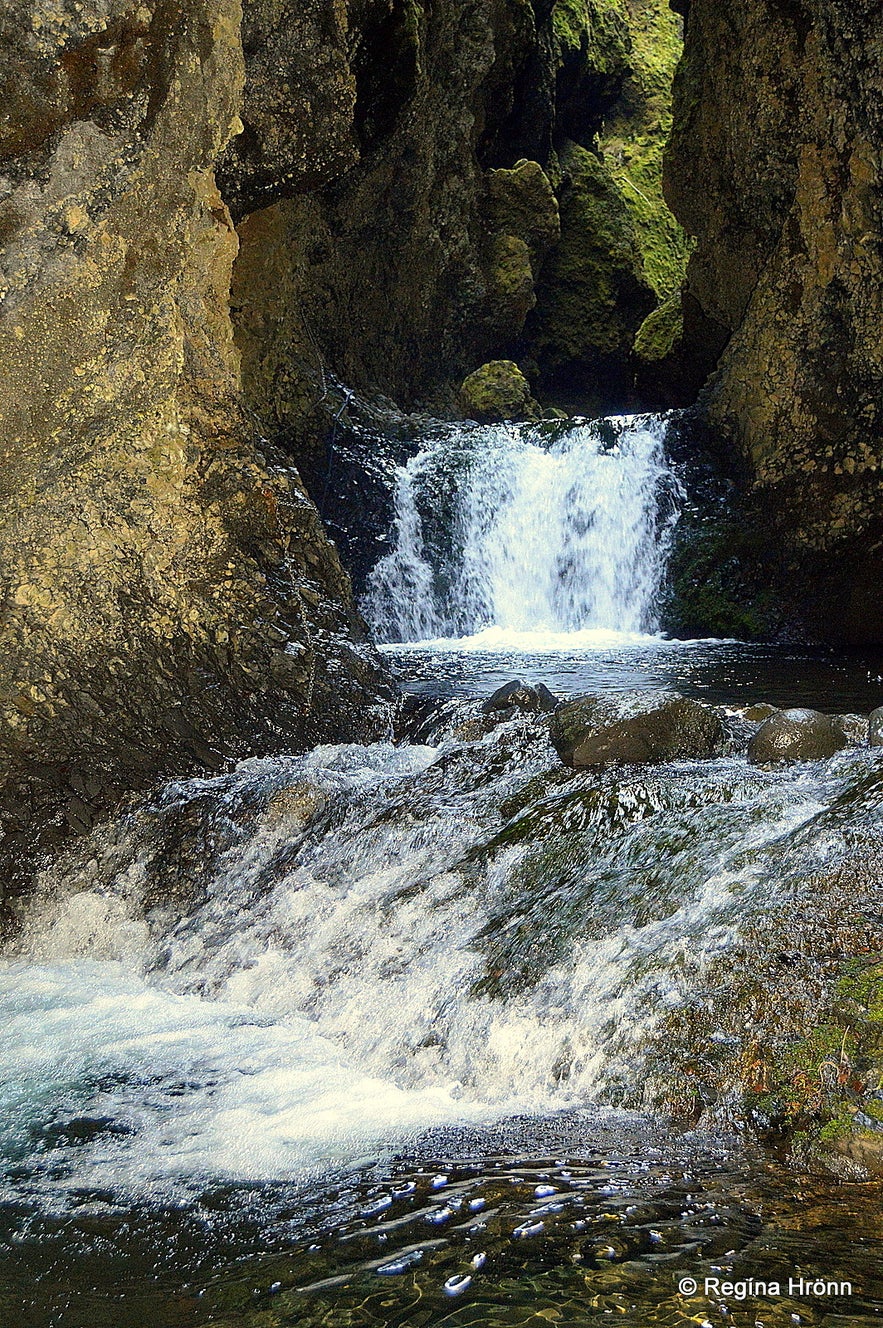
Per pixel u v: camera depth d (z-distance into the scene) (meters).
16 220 5.09
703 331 14.90
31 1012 4.37
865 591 11.34
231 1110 3.44
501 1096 3.42
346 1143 3.18
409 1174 2.95
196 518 5.82
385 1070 3.69
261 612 6.03
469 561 12.97
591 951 3.74
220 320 6.21
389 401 15.29
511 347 20.44
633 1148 2.99
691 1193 2.75
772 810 4.14
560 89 21.34
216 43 5.47
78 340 5.33
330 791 5.31
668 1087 3.18
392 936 4.31
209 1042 4.01
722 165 12.65
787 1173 2.82
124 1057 3.90
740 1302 2.33
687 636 11.96
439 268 16.88
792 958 3.34
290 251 12.59
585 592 12.73
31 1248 2.79
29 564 5.37
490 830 4.66
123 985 4.66
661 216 23.00
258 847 5.15
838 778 4.34
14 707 5.41
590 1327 2.30
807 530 11.41
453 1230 2.67
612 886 4.02
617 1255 2.51
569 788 4.70
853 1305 2.30
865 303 10.59
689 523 12.25
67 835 5.51
